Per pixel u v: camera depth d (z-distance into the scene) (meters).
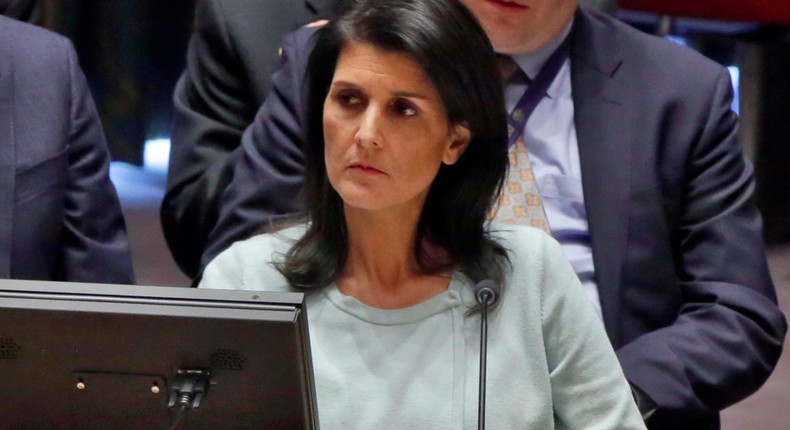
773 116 18.83
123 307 5.30
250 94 11.41
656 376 9.05
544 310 6.88
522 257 6.95
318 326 6.70
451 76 6.28
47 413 5.62
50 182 9.40
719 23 17.20
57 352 5.42
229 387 5.45
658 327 9.50
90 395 5.54
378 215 6.62
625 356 9.17
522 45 9.53
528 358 6.76
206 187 11.05
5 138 9.28
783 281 17.83
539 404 6.70
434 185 6.79
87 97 9.90
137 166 20.41
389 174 6.29
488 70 6.49
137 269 17.34
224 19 11.53
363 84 6.22
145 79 19.88
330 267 6.76
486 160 6.73
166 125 20.14
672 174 9.61
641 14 17.02
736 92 18.77
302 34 10.33
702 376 9.12
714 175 9.69
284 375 5.39
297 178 9.80
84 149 9.79
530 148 9.66
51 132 9.47
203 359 5.40
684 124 9.69
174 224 11.34
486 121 6.54
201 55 11.70
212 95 11.57
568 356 6.88
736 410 14.41
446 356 6.63
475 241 6.85
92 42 19.55
